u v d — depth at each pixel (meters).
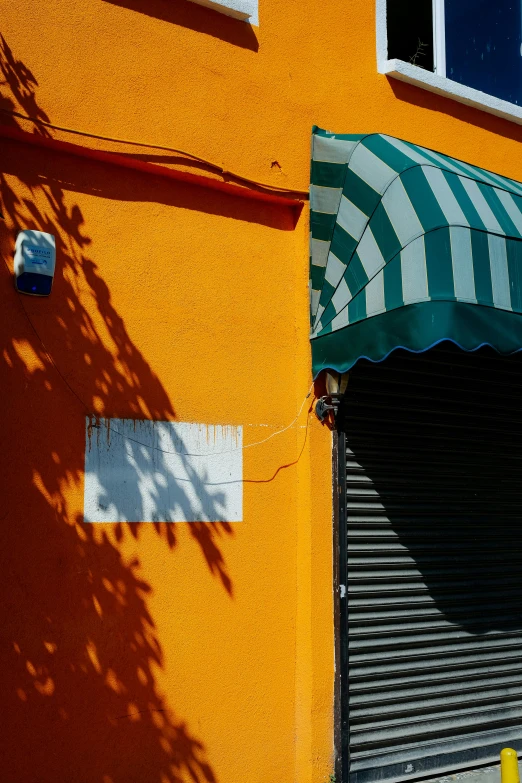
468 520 6.56
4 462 4.71
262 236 5.91
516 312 5.24
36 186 5.01
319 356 5.75
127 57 5.36
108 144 5.20
